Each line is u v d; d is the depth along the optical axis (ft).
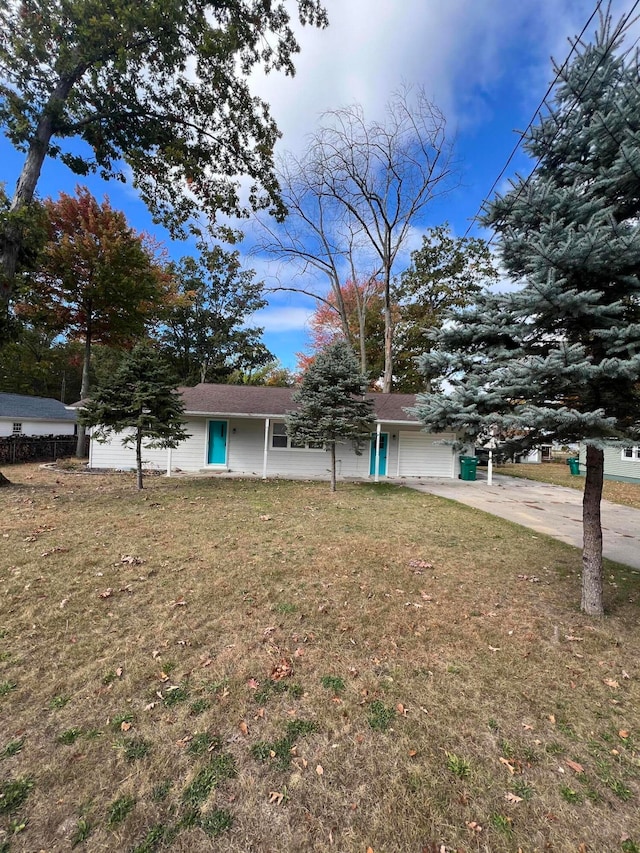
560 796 6.12
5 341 28.53
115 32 26.22
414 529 22.27
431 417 12.44
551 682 8.97
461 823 5.67
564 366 9.92
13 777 6.15
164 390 30.53
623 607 12.94
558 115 11.78
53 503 24.85
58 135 30.78
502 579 15.19
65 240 51.88
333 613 11.92
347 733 7.27
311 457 46.60
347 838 5.41
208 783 6.16
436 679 8.96
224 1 29.37
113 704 7.83
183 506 25.35
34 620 10.85
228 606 12.05
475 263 72.33
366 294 74.43
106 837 5.32
